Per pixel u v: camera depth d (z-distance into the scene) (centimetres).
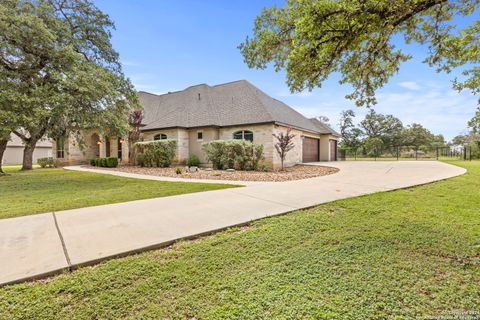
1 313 209
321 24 370
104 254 313
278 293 235
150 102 2308
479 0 403
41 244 343
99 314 209
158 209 531
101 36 1455
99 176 1201
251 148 1364
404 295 229
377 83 548
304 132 2027
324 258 302
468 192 647
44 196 703
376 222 424
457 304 217
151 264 294
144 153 1669
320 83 520
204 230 398
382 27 383
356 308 213
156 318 204
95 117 1094
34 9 1055
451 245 330
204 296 233
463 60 464
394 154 3066
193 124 1795
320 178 988
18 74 1044
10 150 3094
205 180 999
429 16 448
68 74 1023
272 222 437
